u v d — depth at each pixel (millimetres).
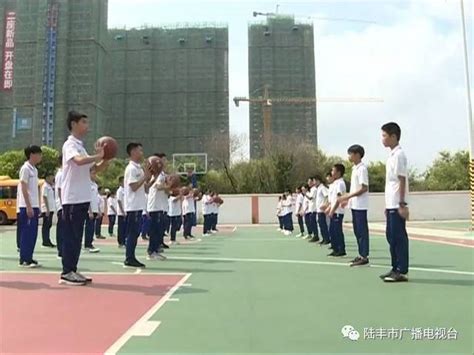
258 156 46875
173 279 6559
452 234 16359
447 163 41156
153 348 3533
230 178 38344
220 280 6480
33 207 7957
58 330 3990
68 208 6227
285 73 49844
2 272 7266
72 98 43375
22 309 4738
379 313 4582
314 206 13875
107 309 4730
